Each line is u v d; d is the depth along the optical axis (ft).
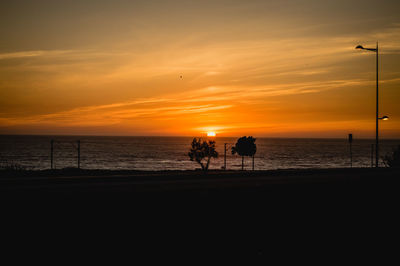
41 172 102.22
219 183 71.05
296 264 42.14
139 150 437.58
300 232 53.47
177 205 52.95
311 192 63.31
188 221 51.16
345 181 76.69
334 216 59.88
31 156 295.48
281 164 238.48
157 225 49.26
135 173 107.55
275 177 86.48
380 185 71.10
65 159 264.72
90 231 46.16
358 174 96.07
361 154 394.32
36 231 44.96
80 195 52.95
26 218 46.21
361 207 63.77
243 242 47.96
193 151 118.73
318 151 464.24
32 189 59.52
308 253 45.93
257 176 89.45
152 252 43.42
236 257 43.19
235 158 312.50
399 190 70.59
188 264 40.52
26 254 41.06
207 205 54.29
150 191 56.65
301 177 86.58
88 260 40.45
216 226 51.31
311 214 59.16
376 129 112.88
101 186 64.28
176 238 47.06
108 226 47.50
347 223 58.54
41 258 40.34
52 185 65.51
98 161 252.21
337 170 110.42
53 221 46.80
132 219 49.37
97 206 49.55
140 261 40.83
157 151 417.49
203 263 41.04
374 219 61.11
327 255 45.62
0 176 89.30
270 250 45.93
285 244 48.57
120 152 387.14
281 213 57.88
